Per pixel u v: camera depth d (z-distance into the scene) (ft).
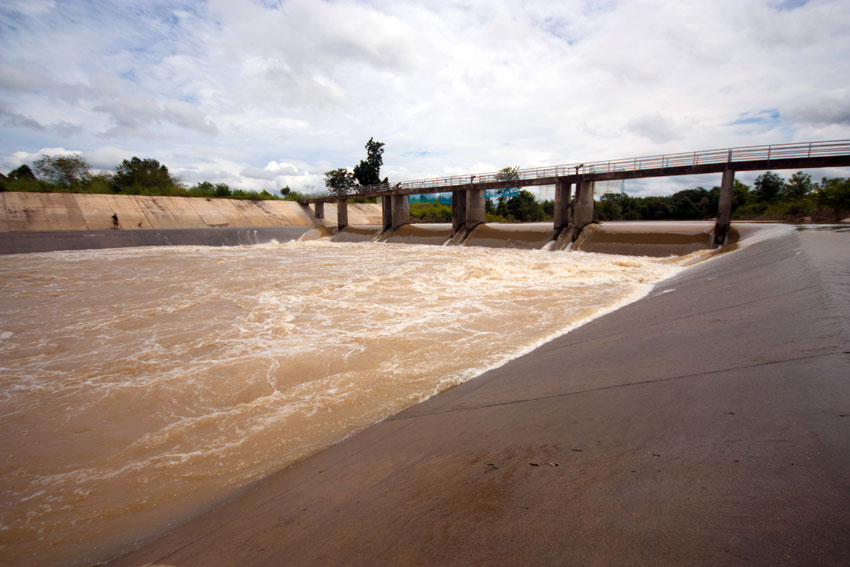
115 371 26.86
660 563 6.43
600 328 30.12
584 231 101.14
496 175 121.49
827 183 99.45
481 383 21.21
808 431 9.45
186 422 20.03
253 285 56.85
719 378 14.08
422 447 13.55
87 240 117.08
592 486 9.02
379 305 44.14
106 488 15.05
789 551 6.22
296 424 19.15
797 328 17.65
